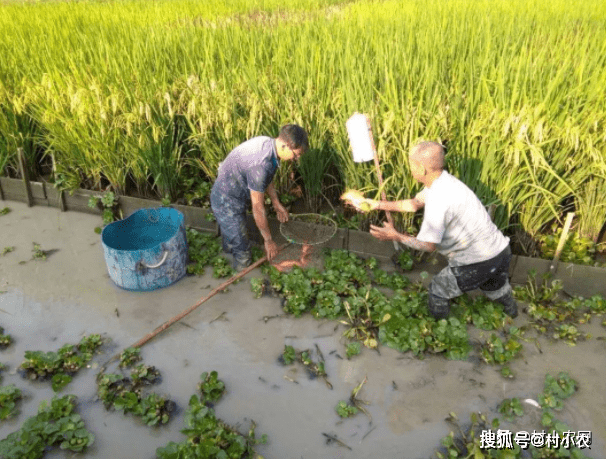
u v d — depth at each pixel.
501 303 3.92
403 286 4.27
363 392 3.31
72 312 4.04
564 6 10.52
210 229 5.14
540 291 4.18
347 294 4.19
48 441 2.91
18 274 4.51
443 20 8.07
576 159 4.24
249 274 4.51
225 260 4.62
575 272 4.12
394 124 4.32
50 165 6.27
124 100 5.02
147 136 4.84
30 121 5.78
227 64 6.34
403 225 4.60
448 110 4.53
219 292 4.26
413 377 3.42
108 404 3.19
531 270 4.13
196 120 4.86
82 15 10.41
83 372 3.45
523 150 3.82
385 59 5.35
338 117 4.71
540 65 5.07
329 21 8.98
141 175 5.36
